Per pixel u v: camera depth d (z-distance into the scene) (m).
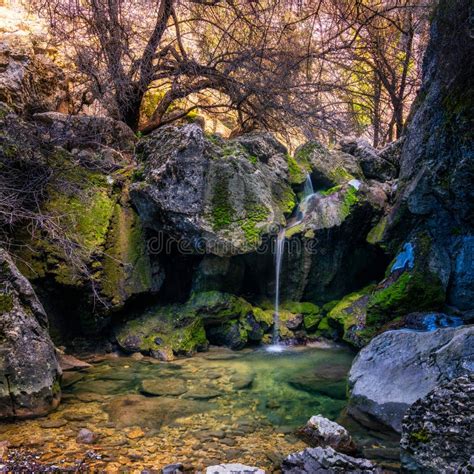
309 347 5.82
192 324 5.50
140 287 5.51
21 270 4.96
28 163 5.21
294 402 4.09
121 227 5.59
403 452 2.75
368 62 8.11
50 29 7.50
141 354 5.32
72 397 4.10
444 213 5.31
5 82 6.36
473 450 2.46
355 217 6.12
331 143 8.72
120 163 6.12
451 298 5.18
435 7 5.44
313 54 7.15
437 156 5.05
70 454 3.11
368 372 4.00
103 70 7.32
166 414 3.78
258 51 7.10
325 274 6.25
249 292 6.20
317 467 2.88
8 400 3.65
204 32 7.96
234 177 5.49
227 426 3.59
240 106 8.21
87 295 5.21
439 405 2.70
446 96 4.98
